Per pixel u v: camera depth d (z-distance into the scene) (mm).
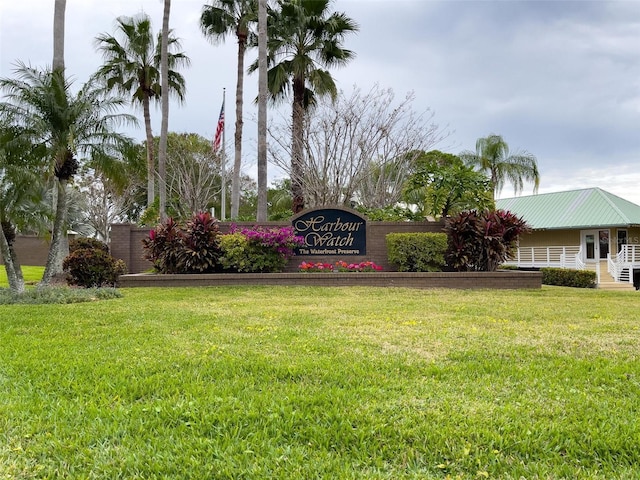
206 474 2908
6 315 8242
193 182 34938
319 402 3943
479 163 35344
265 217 18094
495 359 5277
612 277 26016
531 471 2947
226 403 3904
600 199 29469
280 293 11969
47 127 13031
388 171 21891
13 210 13367
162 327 7070
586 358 5355
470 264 14758
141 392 4195
